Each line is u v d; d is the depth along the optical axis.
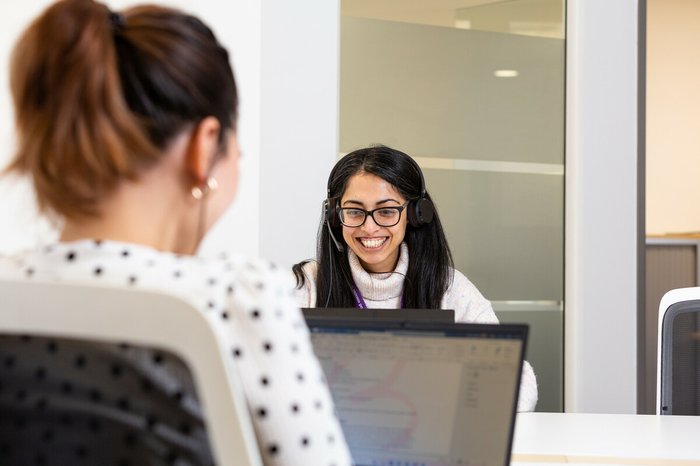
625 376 3.46
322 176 3.18
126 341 0.69
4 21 2.99
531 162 3.38
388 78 3.24
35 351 0.71
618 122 3.44
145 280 0.80
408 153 3.26
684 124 7.30
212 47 0.87
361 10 3.22
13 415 0.71
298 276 2.46
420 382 1.10
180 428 0.70
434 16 3.28
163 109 0.81
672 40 7.29
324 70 3.18
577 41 3.38
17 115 0.81
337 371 1.14
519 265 3.37
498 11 3.33
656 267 5.40
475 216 3.32
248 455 0.67
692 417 2.10
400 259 2.43
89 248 0.81
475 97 3.32
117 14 0.82
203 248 3.11
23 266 0.82
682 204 7.31
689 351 2.10
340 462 0.83
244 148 3.13
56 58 0.78
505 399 1.06
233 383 0.67
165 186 0.84
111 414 0.70
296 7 3.16
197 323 0.67
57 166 0.78
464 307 2.46
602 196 3.43
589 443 1.84
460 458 1.07
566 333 3.41
